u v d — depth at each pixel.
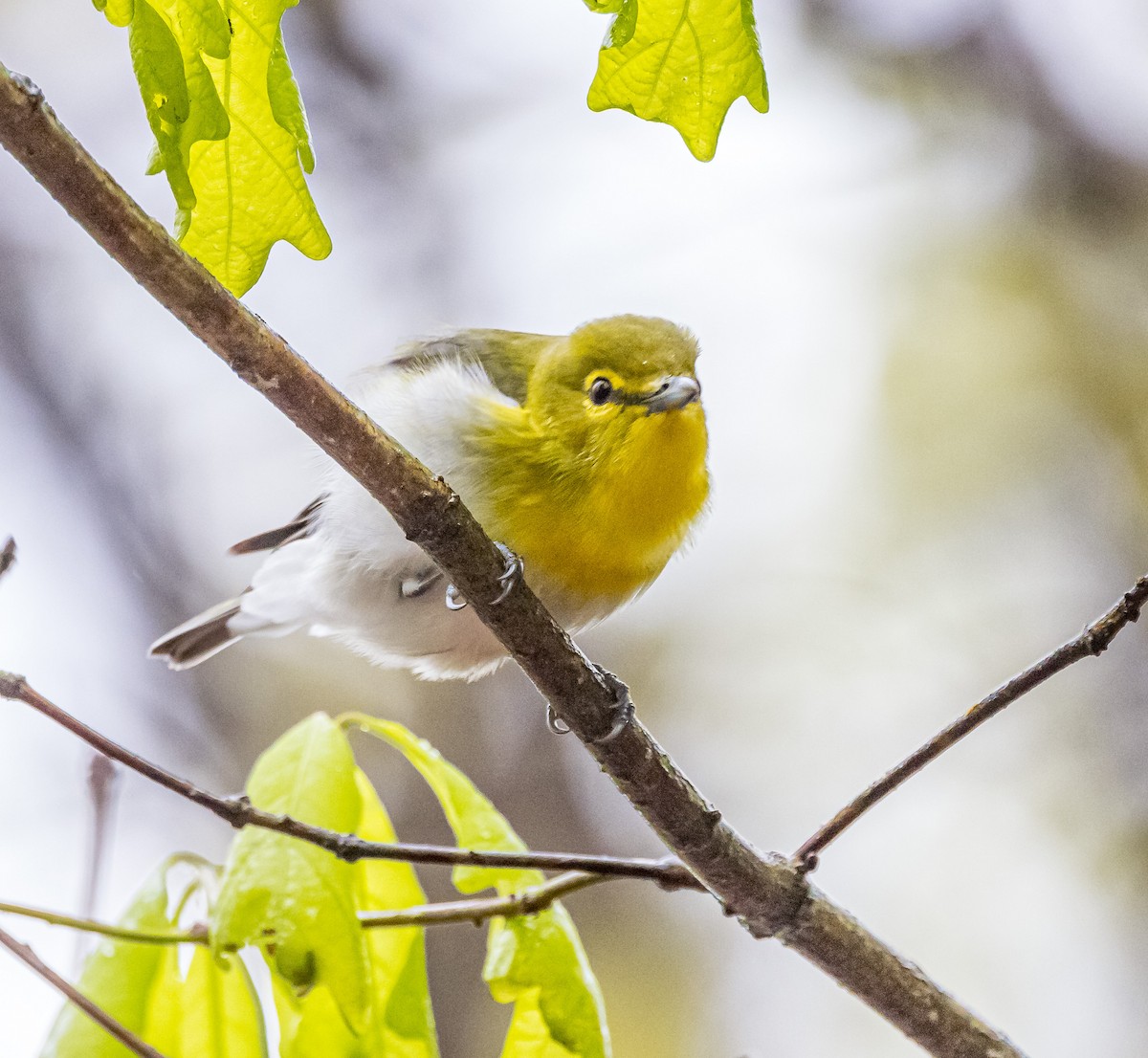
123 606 12.36
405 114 13.86
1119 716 12.35
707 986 11.82
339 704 12.03
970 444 12.76
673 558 7.84
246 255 4.22
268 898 5.04
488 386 7.16
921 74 13.07
